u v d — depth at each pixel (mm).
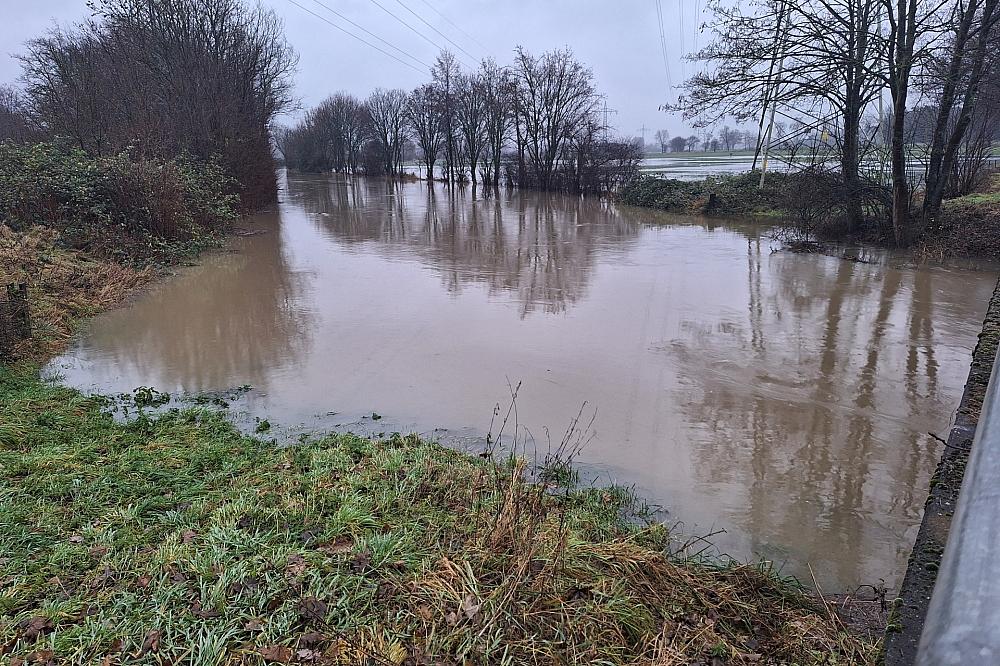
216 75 23781
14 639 2836
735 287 12023
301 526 3877
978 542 888
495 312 10203
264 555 3461
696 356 8062
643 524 4516
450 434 5953
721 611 3455
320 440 5660
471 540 3664
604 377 7375
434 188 49062
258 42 32375
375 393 6934
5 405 5949
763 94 16953
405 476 4730
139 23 22734
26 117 21250
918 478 5227
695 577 3730
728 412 6453
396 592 3201
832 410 6492
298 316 9992
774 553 4258
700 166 57469
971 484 1050
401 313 10148
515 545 3533
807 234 17922
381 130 66375
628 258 15492
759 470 5344
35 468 4590
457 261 15070
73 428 5633
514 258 15539
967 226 15094
